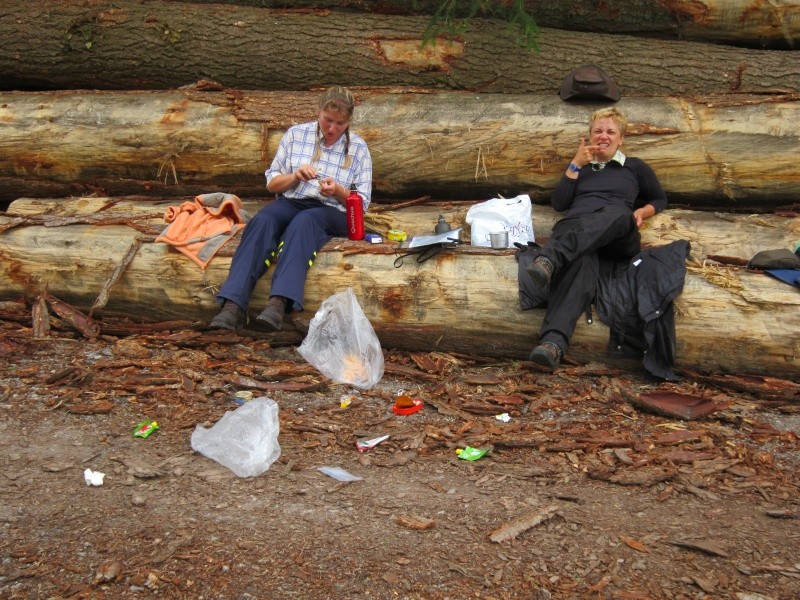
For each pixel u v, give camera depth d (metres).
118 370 4.47
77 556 2.86
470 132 5.61
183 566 2.81
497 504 3.25
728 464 3.65
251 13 6.23
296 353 4.87
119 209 5.73
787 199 5.57
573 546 2.98
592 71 5.61
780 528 3.14
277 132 5.75
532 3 6.15
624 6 6.12
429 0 6.24
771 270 4.60
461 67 5.96
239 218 5.28
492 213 5.20
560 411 4.21
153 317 5.16
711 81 5.80
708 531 3.09
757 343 4.43
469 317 4.72
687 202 5.70
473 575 2.80
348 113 4.91
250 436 3.60
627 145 5.49
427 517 3.13
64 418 3.93
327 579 2.76
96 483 3.32
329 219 5.01
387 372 4.62
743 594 2.73
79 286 5.21
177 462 3.53
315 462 3.59
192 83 6.23
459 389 4.42
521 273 4.63
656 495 3.40
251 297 4.91
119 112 5.90
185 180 5.94
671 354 4.46
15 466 3.46
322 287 4.84
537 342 4.69
